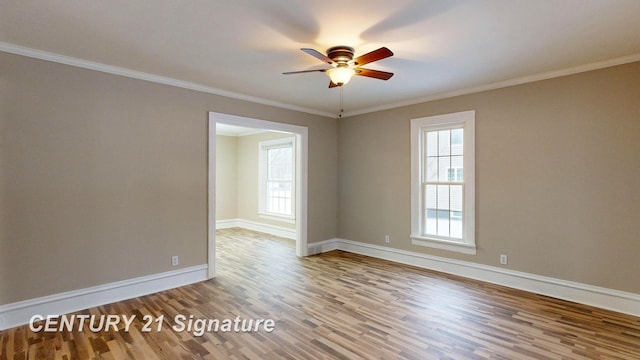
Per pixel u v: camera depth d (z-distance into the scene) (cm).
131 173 349
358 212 546
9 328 277
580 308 319
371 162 525
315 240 545
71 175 312
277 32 255
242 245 612
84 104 319
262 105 467
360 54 298
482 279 404
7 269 280
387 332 270
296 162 539
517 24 240
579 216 335
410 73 351
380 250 514
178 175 385
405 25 242
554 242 351
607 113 318
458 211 431
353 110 538
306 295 354
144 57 308
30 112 290
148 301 338
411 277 416
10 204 281
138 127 354
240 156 833
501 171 388
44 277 298
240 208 833
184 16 230
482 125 402
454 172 435
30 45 281
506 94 383
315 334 267
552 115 350
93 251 325
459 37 263
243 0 208
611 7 216
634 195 304
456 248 427
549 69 340
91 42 275
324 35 260
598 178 324
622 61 308
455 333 268
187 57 308
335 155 575
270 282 397
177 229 384
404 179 482
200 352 240
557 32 253
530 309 316
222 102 423
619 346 247
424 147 465
